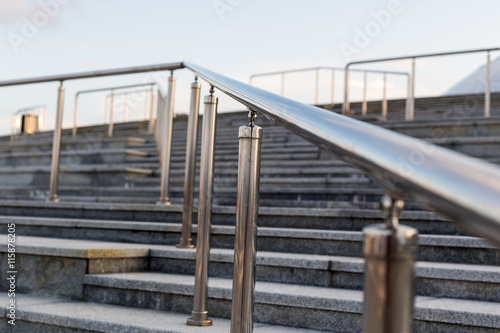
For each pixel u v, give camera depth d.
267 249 2.72
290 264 2.31
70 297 2.38
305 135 0.86
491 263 2.32
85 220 3.26
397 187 0.59
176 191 4.83
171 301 2.17
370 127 0.72
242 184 1.43
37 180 6.19
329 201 3.96
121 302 2.28
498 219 0.45
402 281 0.58
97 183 5.76
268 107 1.12
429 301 1.95
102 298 2.31
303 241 2.64
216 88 1.80
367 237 0.60
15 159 7.38
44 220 3.30
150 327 1.87
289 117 0.95
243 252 1.40
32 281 2.46
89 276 2.34
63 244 2.68
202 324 1.90
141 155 6.81
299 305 1.97
